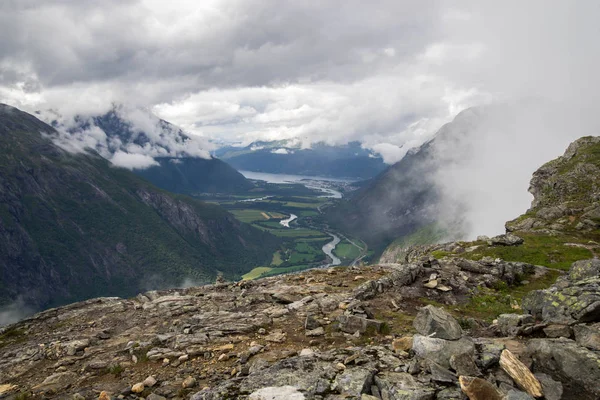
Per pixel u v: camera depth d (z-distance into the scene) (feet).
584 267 60.13
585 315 44.60
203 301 92.48
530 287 94.84
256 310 80.53
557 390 33.45
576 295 48.93
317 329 63.41
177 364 53.98
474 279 93.71
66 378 54.13
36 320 88.79
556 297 51.19
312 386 37.27
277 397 35.58
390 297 81.41
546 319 49.65
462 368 37.65
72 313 91.50
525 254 212.23
